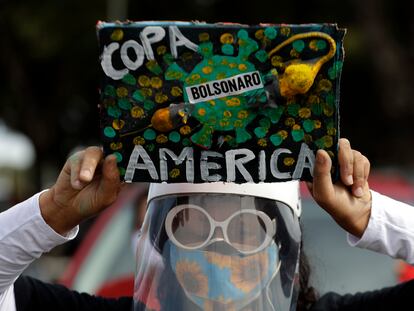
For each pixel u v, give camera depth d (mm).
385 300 2357
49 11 11852
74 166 1937
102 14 11805
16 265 2057
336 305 2400
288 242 2082
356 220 2057
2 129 15039
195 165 1909
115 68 1856
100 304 2406
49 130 14023
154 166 1906
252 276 2033
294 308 2105
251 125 1889
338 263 3457
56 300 2350
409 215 2094
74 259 3926
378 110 12109
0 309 2150
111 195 1945
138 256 2154
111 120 1884
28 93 13445
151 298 2068
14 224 2029
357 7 10586
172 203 2068
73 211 1988
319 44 1839
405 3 11055
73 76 12922
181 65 1856
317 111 1882
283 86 1847
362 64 11609
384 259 3461
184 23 1847
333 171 1938
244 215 2045
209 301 2020
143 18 12492
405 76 10508
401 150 10617
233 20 12531
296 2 12242
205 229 2043
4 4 12047
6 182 22188
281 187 2082
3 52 12758
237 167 1907
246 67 1854
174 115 1860
